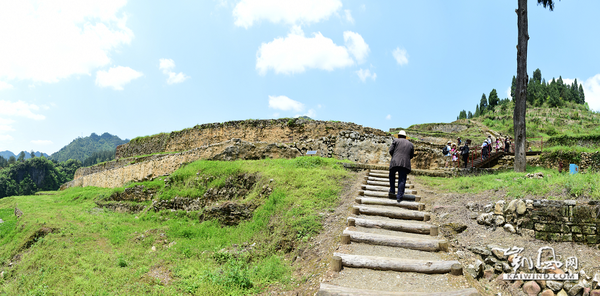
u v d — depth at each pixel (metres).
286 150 14.39
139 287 5.95
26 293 6.27
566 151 16.30
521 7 12.79
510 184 7.72
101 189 20.36
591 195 5.96
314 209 7.85
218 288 5.54
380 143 15.06
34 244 9.22
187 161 16.45
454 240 6.28
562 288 5.05
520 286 5.29
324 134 19.31
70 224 10.80
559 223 5.77
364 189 9.05
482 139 31.28
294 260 6.25
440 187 9.45
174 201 11.99
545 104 70.69
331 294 4.07
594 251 5.35
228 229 8.80
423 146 17.30
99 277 6.60
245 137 21.48
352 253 5.30
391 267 4.82
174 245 8.23
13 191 83.44
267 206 8.62
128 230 10.09
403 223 6.46
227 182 11.14
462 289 4.20
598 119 51.00
